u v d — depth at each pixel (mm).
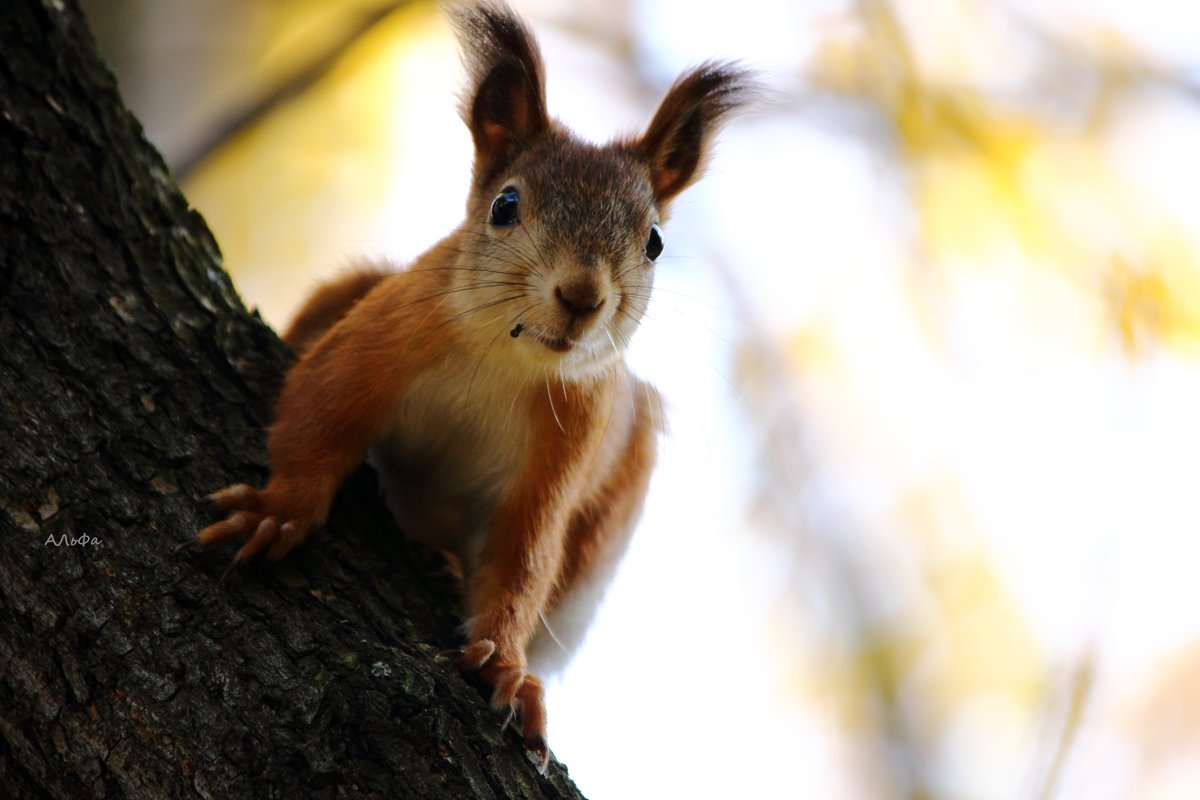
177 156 13336
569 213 10141
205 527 7996
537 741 8320
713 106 11859
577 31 19500
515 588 10359
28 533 7371
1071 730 11297
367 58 17656
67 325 8328
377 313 10102
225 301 9758
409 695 7621
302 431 9148
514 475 10742
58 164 8773
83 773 6938
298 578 8188
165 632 7375
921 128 19078
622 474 12570
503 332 10102
